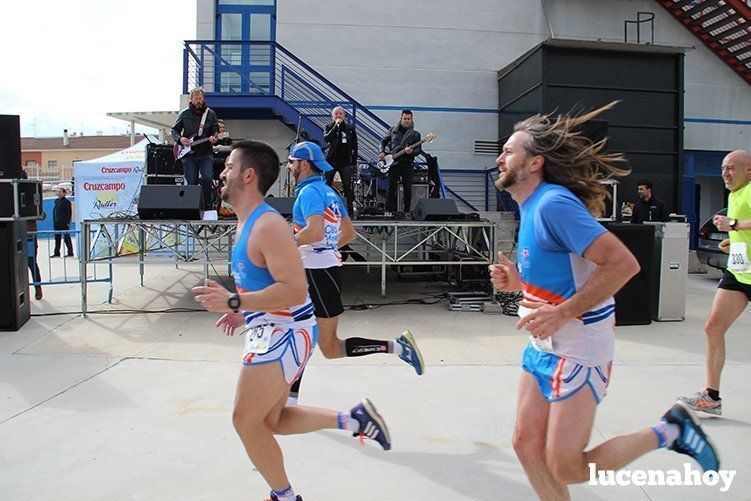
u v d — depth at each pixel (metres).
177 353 5.51
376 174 11.05
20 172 6.47
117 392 4.36
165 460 3.20
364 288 9.53
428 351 5.64
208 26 12.69
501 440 3.51
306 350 2.48
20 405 4.07
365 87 12.86
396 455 3.30
